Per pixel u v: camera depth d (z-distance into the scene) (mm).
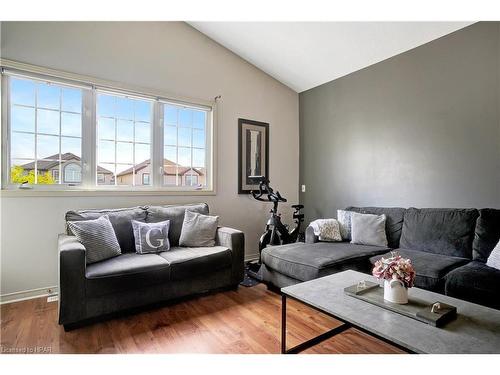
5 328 2068
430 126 3049
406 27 2900
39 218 2670
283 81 4477
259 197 3912
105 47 3014
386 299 1557
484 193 2660
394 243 3004
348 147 3938
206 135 3801
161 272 2359
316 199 4430
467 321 1353
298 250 2795
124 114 3203
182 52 3539
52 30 2736
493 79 2596
